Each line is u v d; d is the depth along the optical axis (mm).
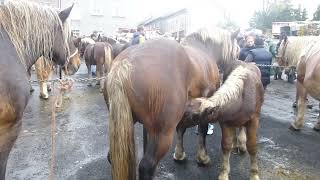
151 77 2855
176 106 2943
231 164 4734
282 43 12578
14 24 2887
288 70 11875
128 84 2838
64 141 5762
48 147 5453
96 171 4570
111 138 2854
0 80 2516
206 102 3059
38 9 3160
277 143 5688
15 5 2965
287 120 7160
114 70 2912
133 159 2840
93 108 8305
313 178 4398
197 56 3590
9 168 4605
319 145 5637
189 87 3248
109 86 2895
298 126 6363
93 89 11031
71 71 4539
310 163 4871
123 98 2832
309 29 16938
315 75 5305
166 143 2939
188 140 5820
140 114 2896
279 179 4344
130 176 2818
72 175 4434
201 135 4609
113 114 2848
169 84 2906
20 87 2654
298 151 5336
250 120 3855
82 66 18422
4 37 2744
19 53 2877
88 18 47438
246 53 7258
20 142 5652
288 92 10680
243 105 3588
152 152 2926
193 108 3064
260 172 4535
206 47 4672
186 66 3178
